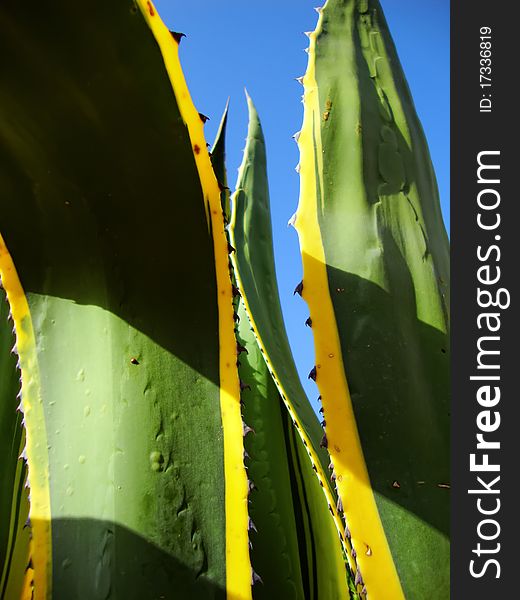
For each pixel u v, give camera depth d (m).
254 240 0.86
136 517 0.47
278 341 0.79
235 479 0.48
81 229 0.52
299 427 0.59
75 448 0.50
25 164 0.51
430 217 0.63
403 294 0.57
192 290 0.50
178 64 0.48
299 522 0.67
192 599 0.46
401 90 0.67
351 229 0.58
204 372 0.49
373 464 0.50
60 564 0.48
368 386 0.52
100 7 0.45
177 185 0.50
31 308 0.53
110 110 0.48
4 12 0.44
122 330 0.51
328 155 0.61
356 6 0.69
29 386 0.52
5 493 0.62
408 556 0.48
